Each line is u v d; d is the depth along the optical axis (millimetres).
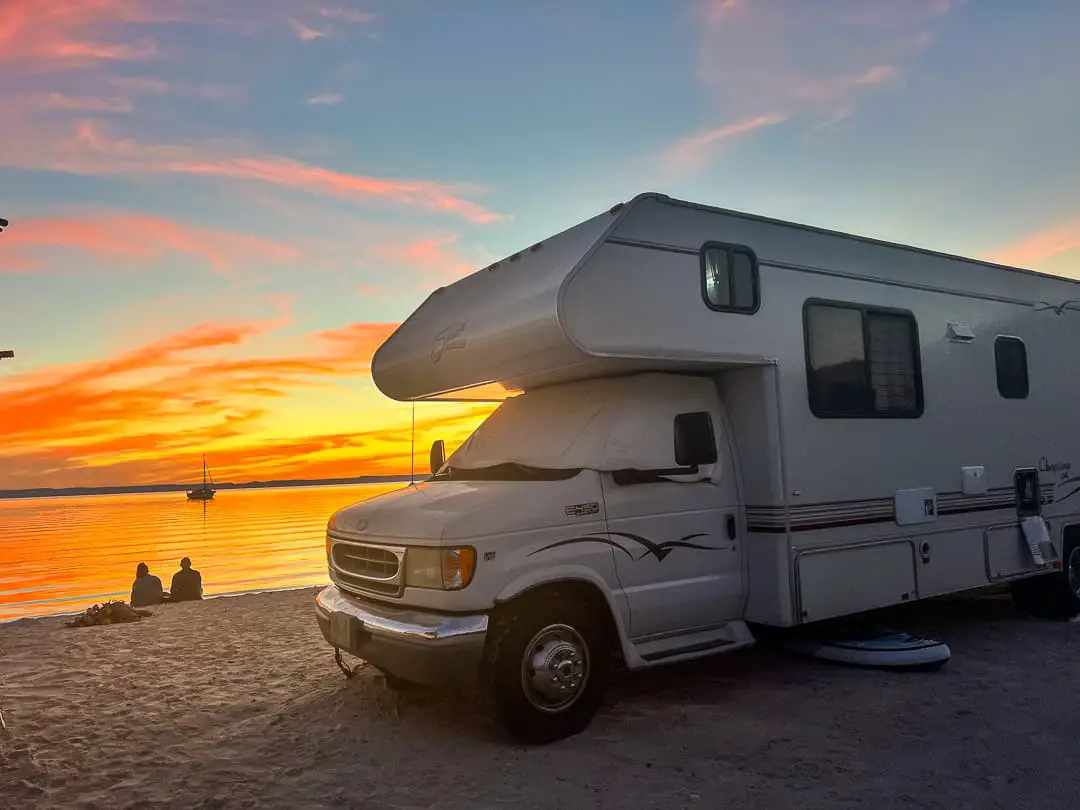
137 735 5004
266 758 4559
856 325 6328
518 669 4562
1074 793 3898
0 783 4242
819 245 6195
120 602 9539
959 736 4680
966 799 3844
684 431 5094
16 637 8352
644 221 5242
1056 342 8180
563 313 4770
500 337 5336
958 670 6094
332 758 4520
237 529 55844
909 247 6855
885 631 6531
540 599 4754
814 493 5781
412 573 4672
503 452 5684
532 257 5672
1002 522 7246
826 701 5367
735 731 4816
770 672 6105
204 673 6547
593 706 4840
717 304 5504
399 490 5863
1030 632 7391
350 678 6082
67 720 5340
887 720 4973
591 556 4902
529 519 4723
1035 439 7730
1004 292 7668
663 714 5145
